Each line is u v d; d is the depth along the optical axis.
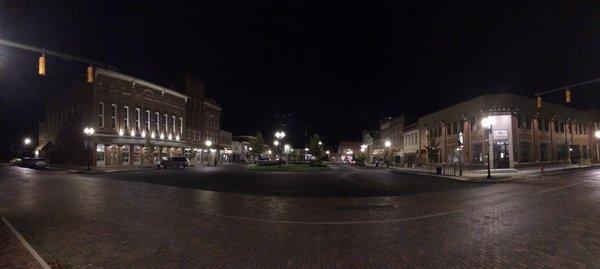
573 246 7.55
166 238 8.50
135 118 53.62
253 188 21.03
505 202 14.43
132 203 14.19
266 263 6.62
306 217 11.35
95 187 20.58
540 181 24.56
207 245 7.89
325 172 40.38
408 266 6.41
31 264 6.48
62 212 12.02
